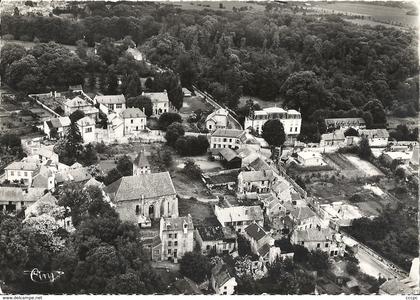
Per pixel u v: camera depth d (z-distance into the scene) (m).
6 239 184.38
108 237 191.25
